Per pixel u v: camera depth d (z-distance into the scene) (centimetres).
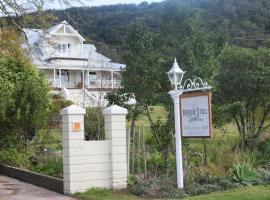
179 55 1440
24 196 1132
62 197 1108
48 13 1162
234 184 1164
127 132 1363
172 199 1040
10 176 1530
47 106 1847
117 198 1057
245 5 5266
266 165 1402
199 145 1650
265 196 1020
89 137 1791
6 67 1806
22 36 1212
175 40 1476
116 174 1181
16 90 1764
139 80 1462
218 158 1397
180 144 1154
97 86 4322
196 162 1358
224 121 1836
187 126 1167
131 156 1405
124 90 1497
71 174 1130
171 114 1452
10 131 1781
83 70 4350
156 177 1212
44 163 1539
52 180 1223
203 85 1193
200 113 1138
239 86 1853
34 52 1273
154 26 1673
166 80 1451
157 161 1395
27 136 1786
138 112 1498
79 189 1138
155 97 1464
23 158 1605
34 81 1811
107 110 1198
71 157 1135
